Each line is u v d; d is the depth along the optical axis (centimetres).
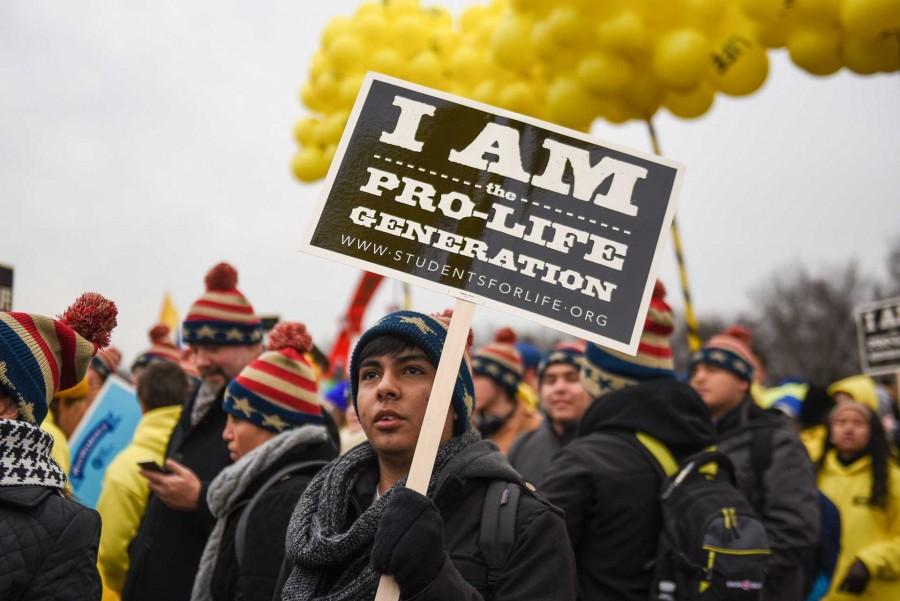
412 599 216
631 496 349
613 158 264
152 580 376
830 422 588
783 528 453
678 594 328
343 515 257
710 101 669
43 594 231
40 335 253
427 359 258
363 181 265
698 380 519
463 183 264
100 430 538
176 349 630
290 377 367
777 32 594
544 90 704
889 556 529
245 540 322
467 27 776
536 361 789
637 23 606
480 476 249
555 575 237
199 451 423
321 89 757
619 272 256
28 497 237
